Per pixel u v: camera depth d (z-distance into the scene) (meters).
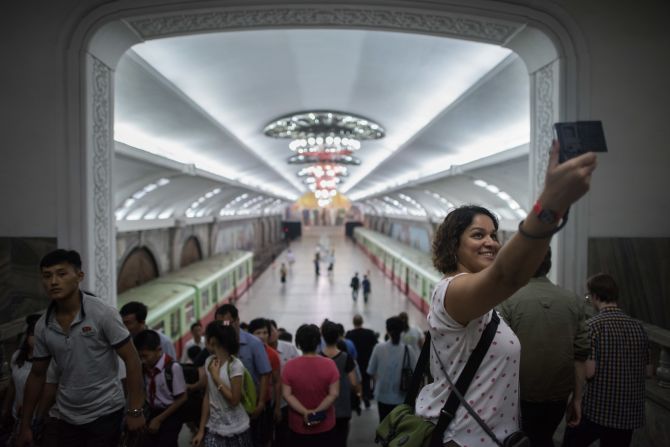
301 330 3.24
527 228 0.89
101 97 4.22
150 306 9.66
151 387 3.10
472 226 1.31
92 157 4.04
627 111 3.90
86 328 2.20
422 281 16.42
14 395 2.92
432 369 1.37
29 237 3.93
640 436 3.09
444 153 11.81
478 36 4.24
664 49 3.90
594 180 3.91
